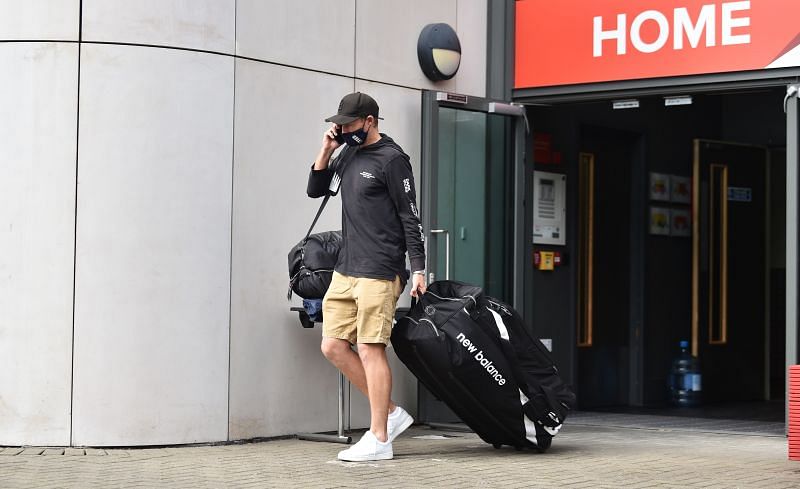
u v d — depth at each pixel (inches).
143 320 325.4
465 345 302.8
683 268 518.9
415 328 304.0
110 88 325.1
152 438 326.6
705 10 380.5
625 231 500.1
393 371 389.4
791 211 366.3
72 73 324.5
